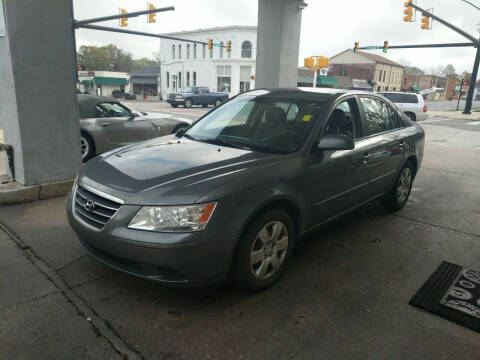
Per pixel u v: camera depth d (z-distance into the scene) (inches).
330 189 139.1
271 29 350.6
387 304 116.4
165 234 98.4
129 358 90.3
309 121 139.3
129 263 105.0
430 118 975.6
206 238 100.1
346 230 174.4
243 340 97.9
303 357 92.7
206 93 1219.9
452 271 138.5
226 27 1905.8
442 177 291.7
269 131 141.5
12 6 174.6
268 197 111.6
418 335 102.5
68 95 199.6
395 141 178.1
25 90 185.5
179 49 2146.9
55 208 185.5
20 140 189.3
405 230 176.6
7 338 95.3
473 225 185.9
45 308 107.9
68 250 142.3
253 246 112.1
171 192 102.3
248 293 118.7
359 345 97.7
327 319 107.9
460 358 94.7
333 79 2287.2
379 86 3085.6
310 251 151.4
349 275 133.3
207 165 117.0
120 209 103.3
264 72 363.6
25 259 135.0
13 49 178.7
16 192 188.9
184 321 104.6
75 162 208.5
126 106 317.4
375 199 176.7
